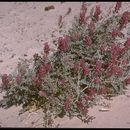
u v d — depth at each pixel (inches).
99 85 65.7
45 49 68.0
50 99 64.1
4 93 71.7
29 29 97.3
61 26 94.7
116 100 66.8
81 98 64.3
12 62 83.1
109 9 94.8
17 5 112.1
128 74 69.0
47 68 64.7
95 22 73.9
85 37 68.6
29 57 84.1
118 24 73.1
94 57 68.6
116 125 61.0
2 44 91.9
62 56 66.9
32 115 65.3
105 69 68.5
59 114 64.3
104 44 70.3
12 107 68.3
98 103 66.1
